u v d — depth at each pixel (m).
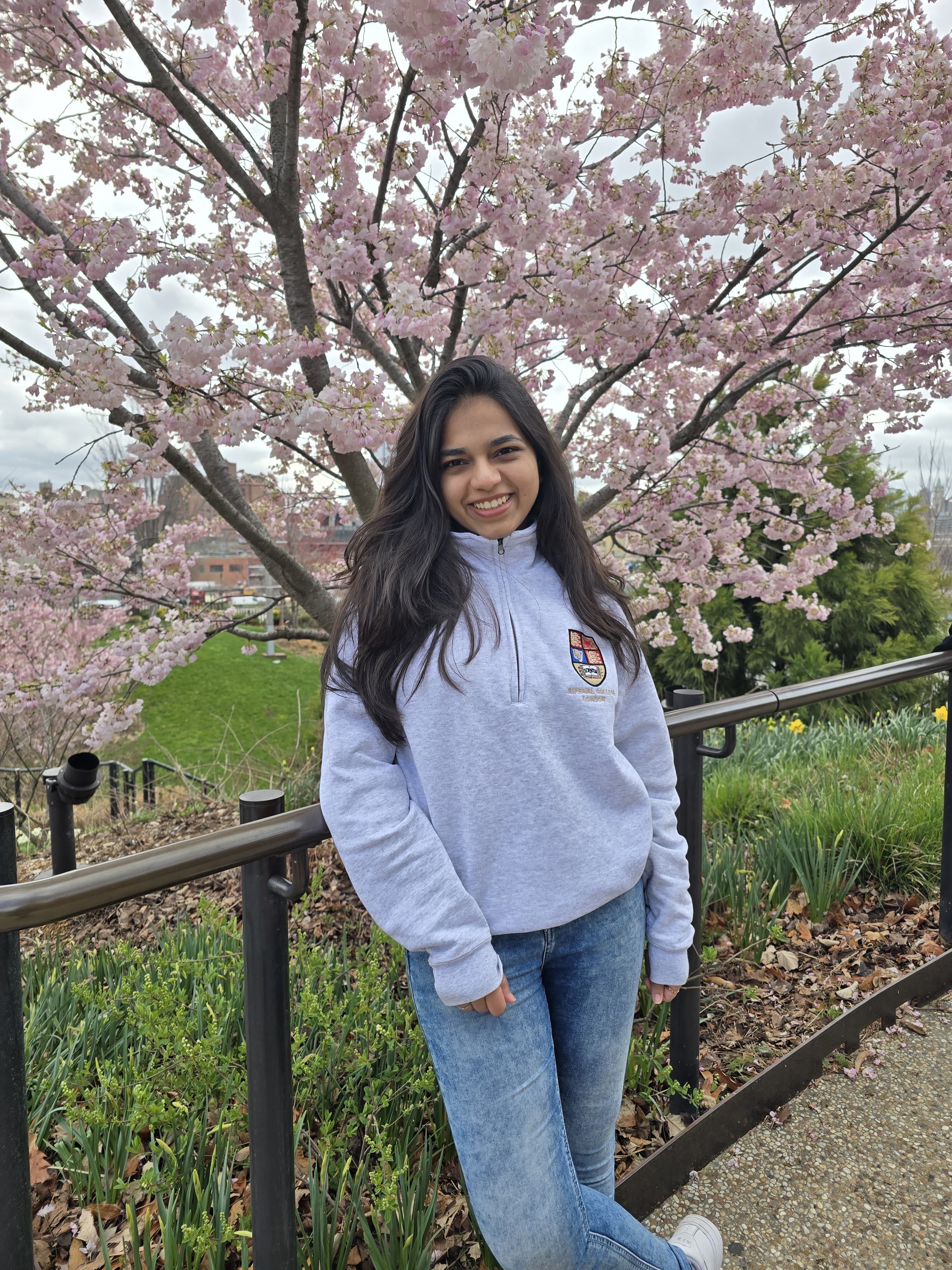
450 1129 1.69
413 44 2.32
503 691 1.06
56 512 4.30
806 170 3.27
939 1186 1.64
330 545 6.85
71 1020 2.28
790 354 3.88
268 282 4.68
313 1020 1.96
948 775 2.55
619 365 4.09
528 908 1.05
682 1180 1.65
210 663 15.35
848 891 3.01
